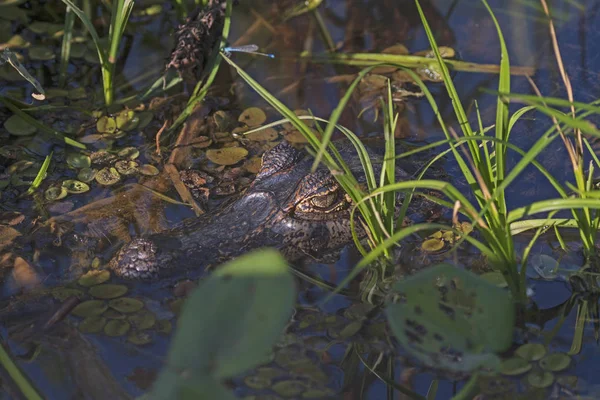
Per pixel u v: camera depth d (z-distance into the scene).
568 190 7.59
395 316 5.21
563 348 5.82
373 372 5.69
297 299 6.41
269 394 5.43
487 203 5.34
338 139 8.45
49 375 5.59
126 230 7.20
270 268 4.30
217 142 8.59
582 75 9.48
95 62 9.73
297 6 10.77
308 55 9.99
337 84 9.56
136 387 5.48
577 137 6.21
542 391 5.42
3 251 6.93
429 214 7.35
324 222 6.95
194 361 4.18
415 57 9.78
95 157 8.31
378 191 5.84
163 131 8.75
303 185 6.93
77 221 7.36
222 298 4.27
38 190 7.80
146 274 6.44
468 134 6.14
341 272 6.74
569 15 10.60
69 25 9.34
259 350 4.18
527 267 6.62
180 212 7.47
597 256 6.64
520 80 9.43
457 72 9.70
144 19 10.44
